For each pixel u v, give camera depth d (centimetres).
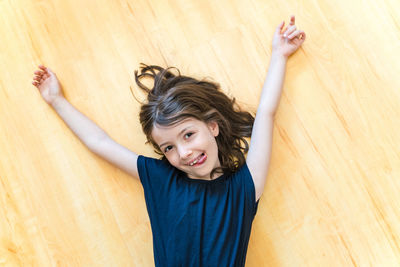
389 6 109
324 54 109
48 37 111
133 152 100
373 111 108
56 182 109
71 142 110
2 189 109
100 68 110
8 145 109
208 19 110
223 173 98
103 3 111
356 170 107
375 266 104
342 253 105
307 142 108
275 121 108
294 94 109
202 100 93
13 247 107
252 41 110
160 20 111
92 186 109
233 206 92
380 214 106
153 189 95
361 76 108
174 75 107
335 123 108
